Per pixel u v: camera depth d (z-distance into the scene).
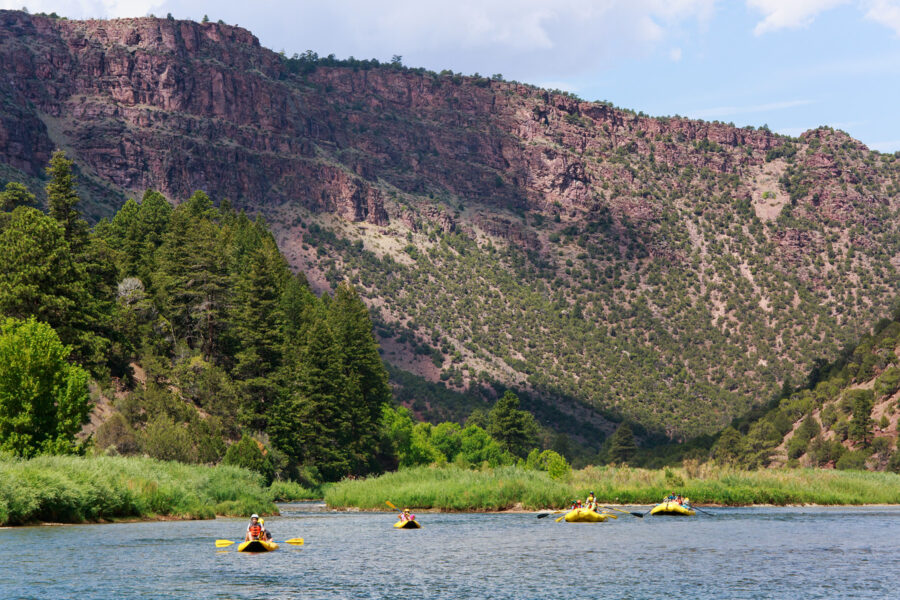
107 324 100.31
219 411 104.44
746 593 36.66
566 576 40.47
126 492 60.41
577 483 87.75
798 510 83.25
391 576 40.16
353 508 81.19
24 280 89.00
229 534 53.75
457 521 67.12
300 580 38.84
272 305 120.06
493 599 35.19
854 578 40.25
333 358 121.81
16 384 63.75
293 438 109.69
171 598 34.44
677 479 89.81
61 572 38.62
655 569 42.53
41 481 54.72
